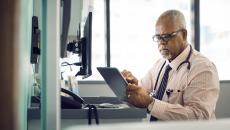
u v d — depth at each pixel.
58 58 1.08
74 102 1.30
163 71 2.07
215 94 1.76
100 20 4.35
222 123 0.28
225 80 4.45
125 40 4.38
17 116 0.25
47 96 1.07
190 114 1.65
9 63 0.25
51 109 1.07
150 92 2.17
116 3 4.37
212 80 1.76
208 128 0.27
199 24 4.51
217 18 4.57
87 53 1.94
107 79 1.71
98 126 0.26
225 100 4.42
